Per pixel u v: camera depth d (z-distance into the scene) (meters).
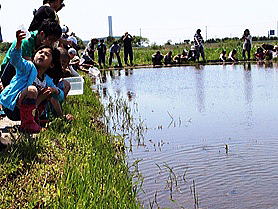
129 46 29.91
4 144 5.52
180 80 18.70
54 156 5.42
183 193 5.46
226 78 18.72
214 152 7.11
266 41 55.88
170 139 7.99
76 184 4.55
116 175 5.30
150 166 6.48
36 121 6.91
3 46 24.20
